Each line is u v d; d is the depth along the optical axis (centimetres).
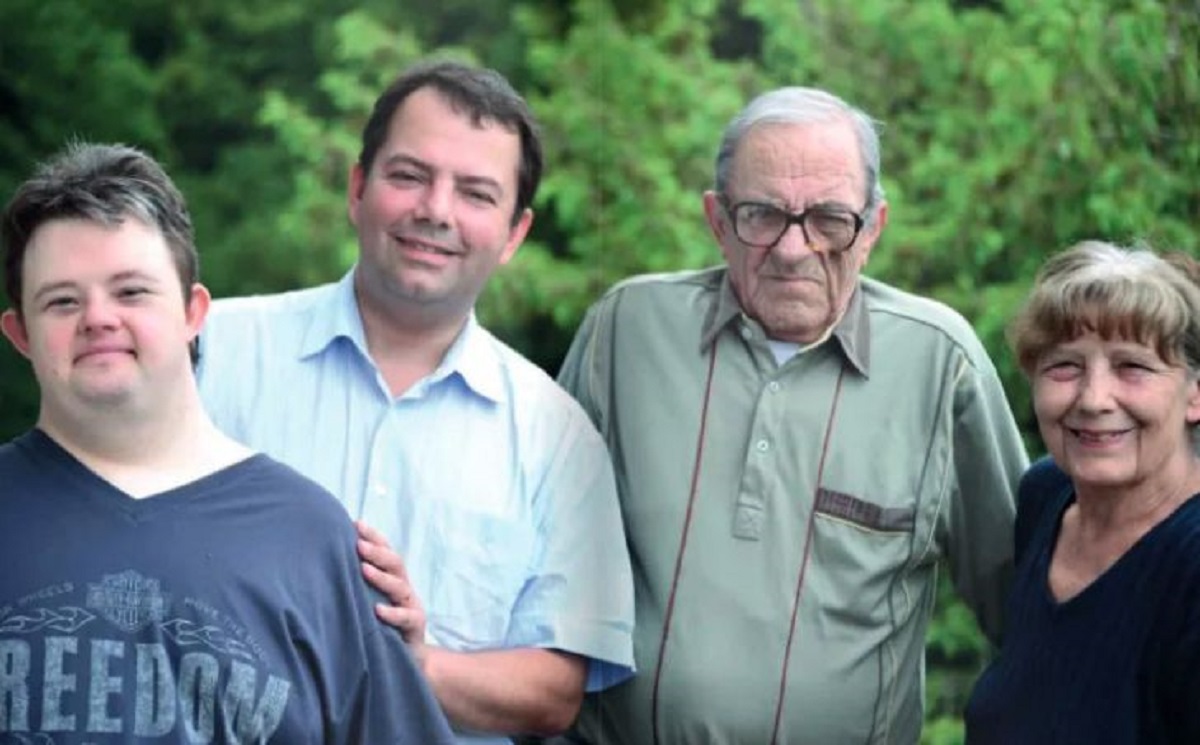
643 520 447
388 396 418
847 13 920
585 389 463
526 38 1133
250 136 1282
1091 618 389
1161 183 769
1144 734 380
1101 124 812
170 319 342
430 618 411
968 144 895
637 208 968
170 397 344
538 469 424
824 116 438
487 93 414
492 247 414
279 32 1271
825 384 446
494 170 411
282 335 424
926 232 875
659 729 442
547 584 422
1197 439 398
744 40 1089
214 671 330
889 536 443
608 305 467
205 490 344
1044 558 408
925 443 446
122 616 330
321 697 345
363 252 415
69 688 325
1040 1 832
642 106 988
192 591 334
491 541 416
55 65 1273
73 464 341
